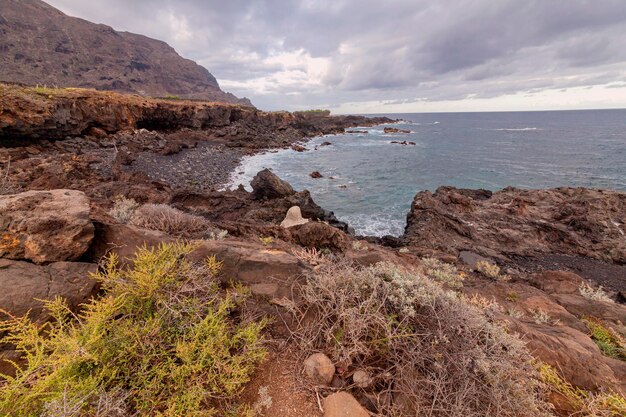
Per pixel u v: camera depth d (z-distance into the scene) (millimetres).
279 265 4066
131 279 2971
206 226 6633
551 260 14953
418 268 8391
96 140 33062
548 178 34281
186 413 2111
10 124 23656
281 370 2812
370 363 2820
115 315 2631
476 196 23391
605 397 2982
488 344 2975
